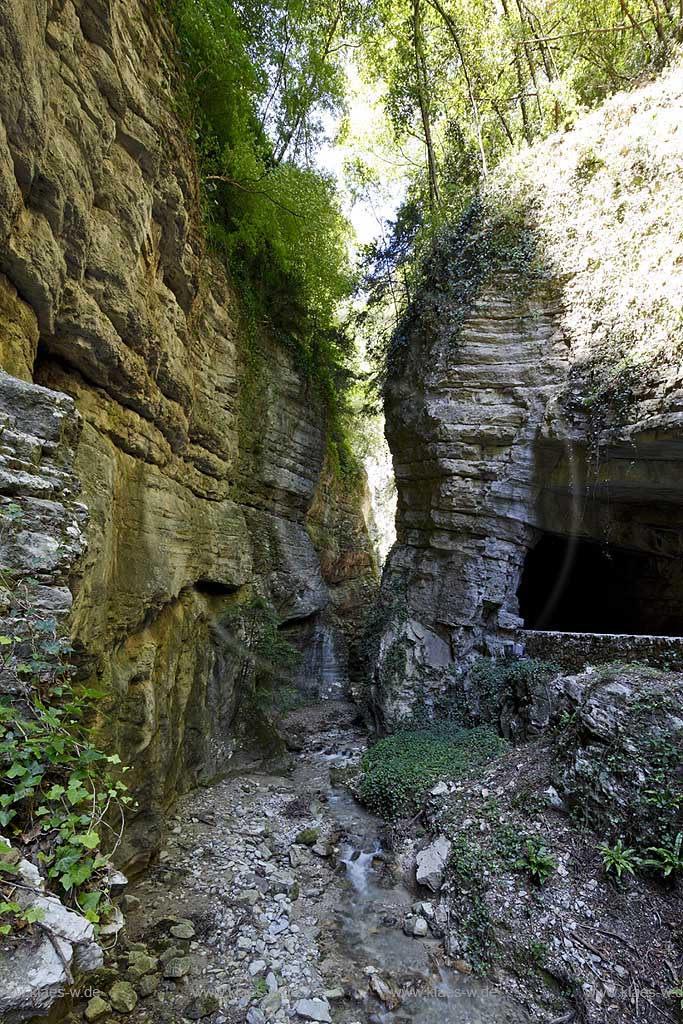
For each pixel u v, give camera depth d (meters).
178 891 6.07
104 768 5.39
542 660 9.38
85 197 4.89
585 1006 4.67
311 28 12.39
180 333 7.91
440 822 7.39
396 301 15.88
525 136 12.84
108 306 5.52
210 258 10.12
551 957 5.12
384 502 25.67
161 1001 4.45
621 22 11.15
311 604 16.02
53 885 2.35
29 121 3.68
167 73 6.90
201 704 9.08
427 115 13.84
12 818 2.39
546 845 6.14
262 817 8.44
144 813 6.35
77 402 5.38
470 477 11.21
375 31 14.78
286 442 15.34
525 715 9.05
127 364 5.93
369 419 23.92
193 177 8.05
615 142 9.43
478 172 13.73
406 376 12.98
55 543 3.11
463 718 10.30
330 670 17.08
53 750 2.61
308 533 17.78
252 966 5.08
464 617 11.03
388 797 8.61
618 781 6.03
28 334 4.30
